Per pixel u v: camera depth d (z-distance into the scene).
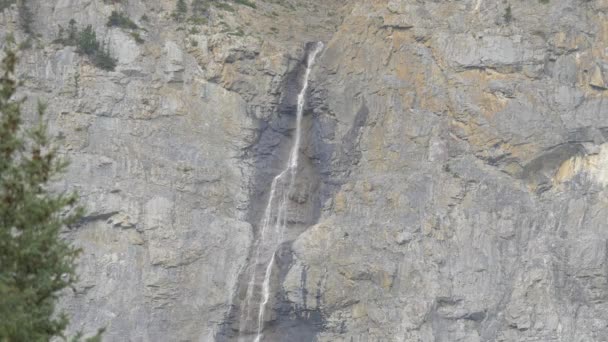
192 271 96.00
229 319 95.81
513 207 98.75
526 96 101.12
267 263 98.00
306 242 96.56
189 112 101.81
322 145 102.06
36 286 36.47
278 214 100.62
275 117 103.75
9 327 34.56
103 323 92.56
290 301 94.88
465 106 101.75
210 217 98.00
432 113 103.00
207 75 103.06
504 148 100.62
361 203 99.12
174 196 97.69
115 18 103.62
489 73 102.75
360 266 95.38
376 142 102.75
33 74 98.44
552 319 94.94
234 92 103.12
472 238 97.25
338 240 96.81
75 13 103.56
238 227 98.38
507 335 94.81
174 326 94.69
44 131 38.41
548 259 97.00
